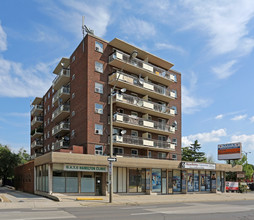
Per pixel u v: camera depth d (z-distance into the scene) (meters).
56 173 26.06
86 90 32.62
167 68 43.41
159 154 39.22
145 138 36.34
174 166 34.44
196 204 22.36
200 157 68.75
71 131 35.75
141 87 36.25
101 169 27.94
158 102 40.84
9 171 54.19
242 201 27.86
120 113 33.53
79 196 26.06
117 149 33.84
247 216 14.33
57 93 39.94
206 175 40.25
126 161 29.70
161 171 34.81
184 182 36.81
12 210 15.30
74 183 27.08
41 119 54.28
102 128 32.88
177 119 43.22
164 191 34.66
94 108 32.66
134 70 36.94
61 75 38.00
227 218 13.31
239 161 67.19
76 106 34.91
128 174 31.58
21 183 38.28
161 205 20.84
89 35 33.97
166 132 39.16
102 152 32.28
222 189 42.41
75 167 26.31
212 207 19.31
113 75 33.97
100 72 34.06
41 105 55.91
